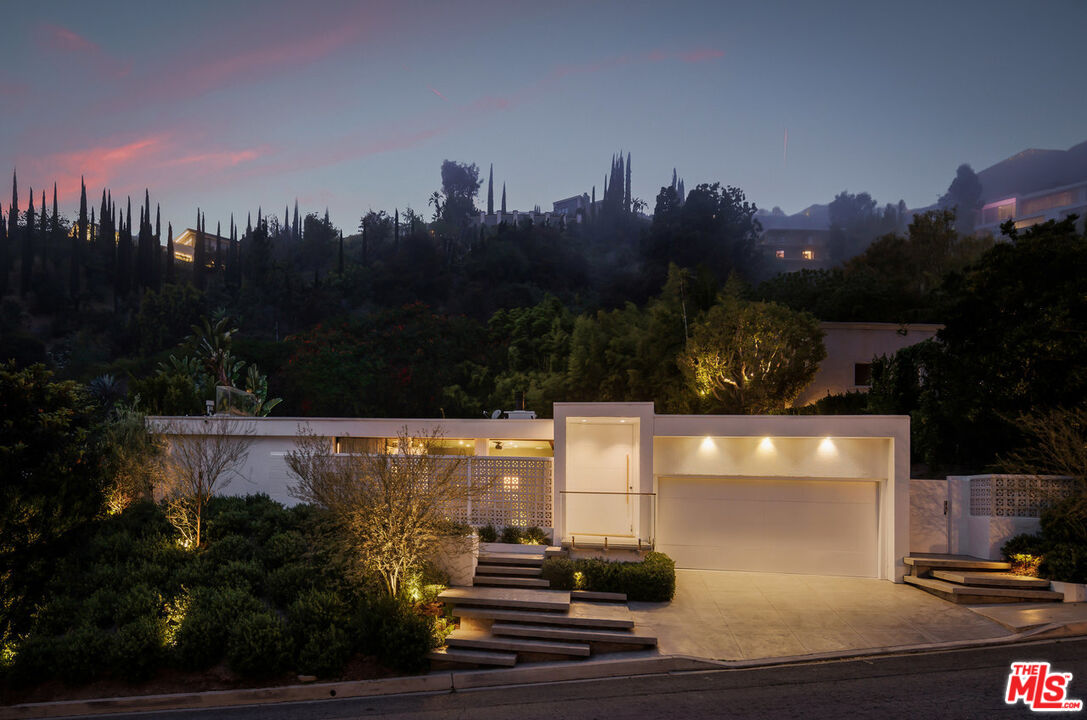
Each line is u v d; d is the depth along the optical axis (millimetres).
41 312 94438
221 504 18953
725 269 80562
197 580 15023
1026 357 17344
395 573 13656
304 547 16031
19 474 15750
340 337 47562
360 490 14102
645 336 32875
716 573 17938
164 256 123562
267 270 98312
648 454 18047
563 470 18125
